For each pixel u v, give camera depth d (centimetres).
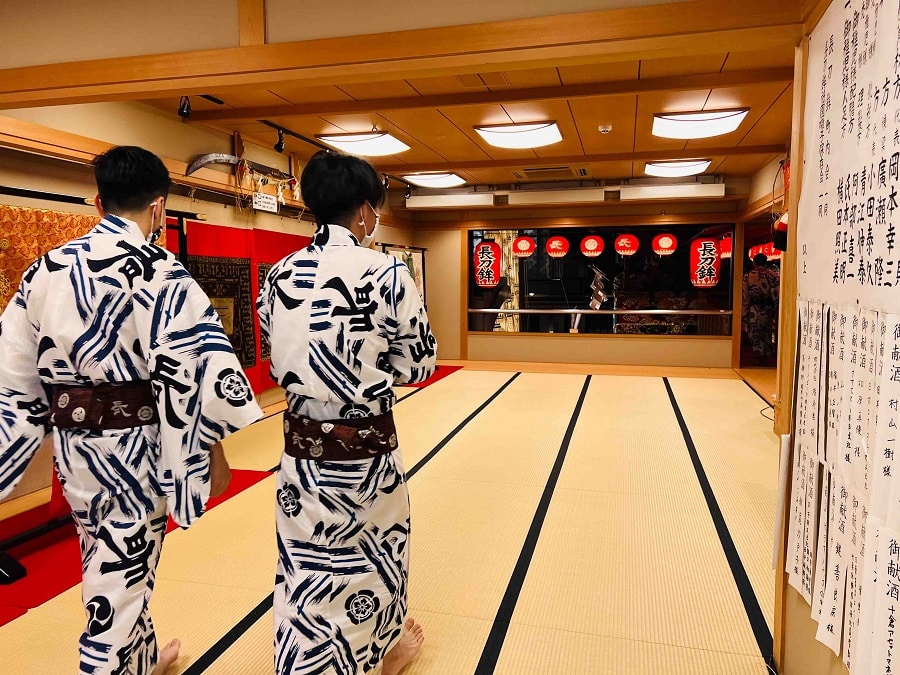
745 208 736
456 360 898
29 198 312
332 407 134
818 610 138
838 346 128
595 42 185
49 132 315
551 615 203
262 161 537
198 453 135
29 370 134
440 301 907
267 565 241
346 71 208
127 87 229
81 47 234
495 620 201
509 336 886
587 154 577
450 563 243
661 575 230
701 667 174
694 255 813
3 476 131
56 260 131
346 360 132
